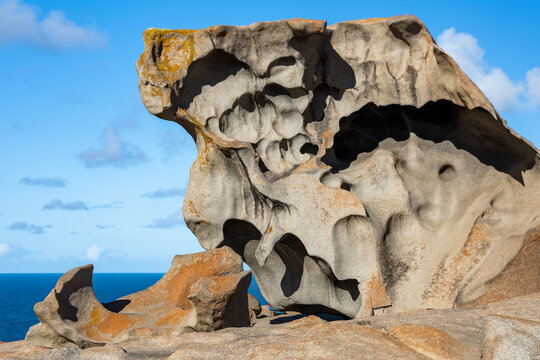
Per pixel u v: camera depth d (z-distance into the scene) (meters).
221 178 12.33
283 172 12.05
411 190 11.90
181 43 11.96
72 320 9.07
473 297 10.20
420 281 11.06
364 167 12.27
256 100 12.45
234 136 12.42
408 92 11.75
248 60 12.08
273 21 11.64
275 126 12.48
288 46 11.88
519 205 10.95
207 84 12.40
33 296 72.38
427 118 12.16
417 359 5.30
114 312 9.62
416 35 11.66
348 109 12.39
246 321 9.53
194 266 10.27
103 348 6.17
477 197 11.59
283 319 12.30
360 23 12.11
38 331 9.08
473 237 11.08
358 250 11.09
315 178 11.42
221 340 6.77
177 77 11.88
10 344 9.43
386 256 11.27
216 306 8.58
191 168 12.52
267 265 12.95
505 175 11.41
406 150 12.40
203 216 12.35
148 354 6.45
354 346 5.64
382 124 12.64
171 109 11.91
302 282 12.41
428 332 6.26
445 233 11.46
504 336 5.26
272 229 11.61
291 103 12.43
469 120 11.38
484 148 11.68
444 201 11.82
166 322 9.14
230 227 12.60
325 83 12.55
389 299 10.82
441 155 12.09
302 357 5.36
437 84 11.23
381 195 11.86
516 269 9.87
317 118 12.63
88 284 9.48
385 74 12.02
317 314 12.95
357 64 12.28
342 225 11.13
